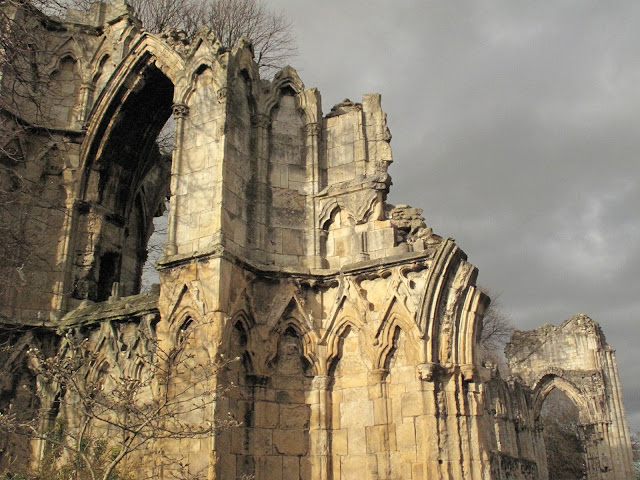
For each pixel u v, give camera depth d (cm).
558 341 5400
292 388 1730
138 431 1117
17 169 2094
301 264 1869
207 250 1634
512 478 3192
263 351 1706
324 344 1767
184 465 1455
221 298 1591
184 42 2106
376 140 1981
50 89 2228
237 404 1614
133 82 2158
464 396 1634
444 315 1677
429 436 1571
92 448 1508
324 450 1673
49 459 1558
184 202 1770
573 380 5209
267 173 1916
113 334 1850
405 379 1653
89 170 2194
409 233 1889
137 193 2531
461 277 1694
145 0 3219
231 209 1744
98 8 2369
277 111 2009
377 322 1719
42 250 2066
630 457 5012
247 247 1803
